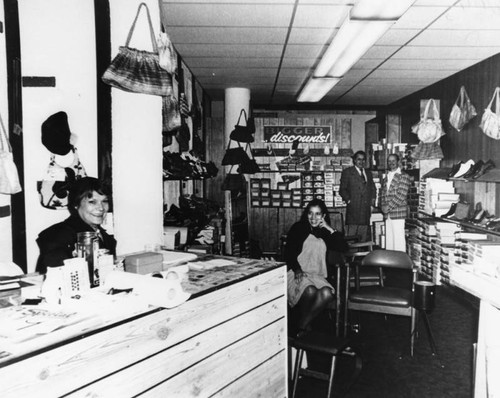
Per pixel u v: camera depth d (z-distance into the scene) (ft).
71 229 7.51
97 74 8.90
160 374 5.89
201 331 6.55
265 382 8.14
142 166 9.64
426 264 19.77
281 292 8.50
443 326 14.08
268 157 26.71
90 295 5.71
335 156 27.22
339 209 26.14
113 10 9.21
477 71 18.54
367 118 31.04
